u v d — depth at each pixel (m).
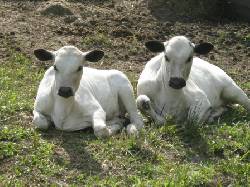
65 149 8.55
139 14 15.55
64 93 8.54
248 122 10.12
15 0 15.80
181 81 9.19
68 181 7.86
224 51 13.84
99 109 9.18
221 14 15.97
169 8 15.91
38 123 9.01
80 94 9.13
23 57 12.43
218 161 8.68
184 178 7.97
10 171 7.98
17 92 10.59
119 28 14.40
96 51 8.92
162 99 9.79
